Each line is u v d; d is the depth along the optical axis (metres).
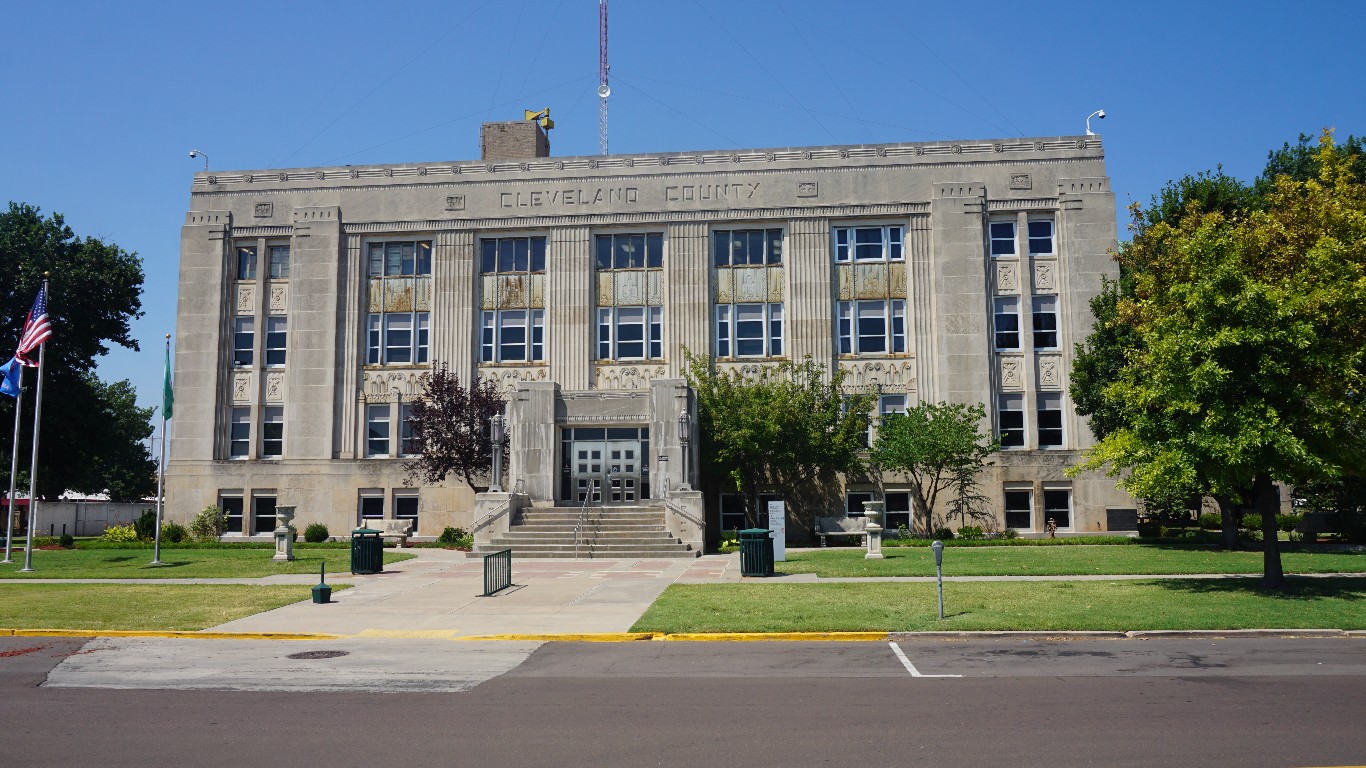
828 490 41.12
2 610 18.62
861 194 42.91
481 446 37.72
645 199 43.78
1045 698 10.64
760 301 43.12
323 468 43.44
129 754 8.66
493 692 11.35
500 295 44.34
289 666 13.23
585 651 14.34
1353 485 33.31
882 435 38.72
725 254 43.69
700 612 17.45
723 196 43.50
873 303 42.84
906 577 22.97
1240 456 17.89
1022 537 39.47
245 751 8.73
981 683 11.58
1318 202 25.52
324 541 40.81
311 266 44.50
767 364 42.50
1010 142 42.72
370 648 14.74
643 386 42.88
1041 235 42.66
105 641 15.59
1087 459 29.95
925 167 42.81
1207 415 18.50
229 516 43.75
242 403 44.62
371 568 25.55
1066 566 24.45
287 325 44.66
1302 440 18.58
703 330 42.84
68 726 9.75
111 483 83.25
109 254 51.31
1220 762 8.01
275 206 45.19
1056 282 42.25
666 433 34.38
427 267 44.78
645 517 32.25
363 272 44.78
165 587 22.56
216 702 10.88
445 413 38.16
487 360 44.00
